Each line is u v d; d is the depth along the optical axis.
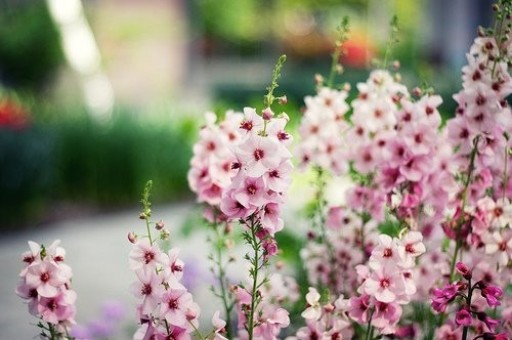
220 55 8.08
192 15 5.41
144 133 3.05
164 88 5.02
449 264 1.07
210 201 1.04
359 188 1.11
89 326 1.34
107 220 2.78
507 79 1.00
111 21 4.83
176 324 0.89
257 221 0.91
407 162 1.02
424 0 6.57
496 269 1.01
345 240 1.12
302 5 8.40
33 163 2.71
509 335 1.01
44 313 0.92
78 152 2.97
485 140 1.02
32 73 4.54
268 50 8.27
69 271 0.93
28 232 2.59
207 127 1.05
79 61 4.59
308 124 1.13
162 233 0.92
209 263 1.70
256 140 0.88
